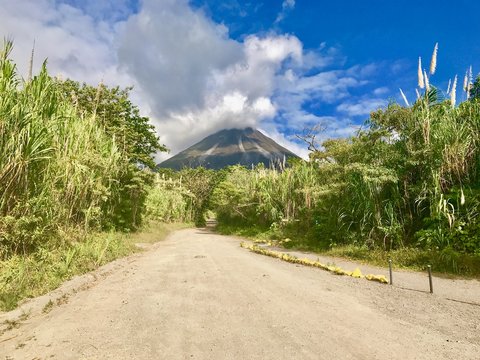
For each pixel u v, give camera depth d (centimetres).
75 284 731
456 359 399
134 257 1257
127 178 2059
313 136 2194
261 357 391
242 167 4344
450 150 1174
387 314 580
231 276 878
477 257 980
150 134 2767
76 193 1167
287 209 2283
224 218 3975
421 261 1073
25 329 476
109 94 2375
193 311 565
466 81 1333
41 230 879
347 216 1530
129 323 502
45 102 973
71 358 382
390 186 1375
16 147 813
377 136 1462
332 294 714
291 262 1213
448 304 654
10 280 652
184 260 1179
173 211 4797
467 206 1095
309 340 446
